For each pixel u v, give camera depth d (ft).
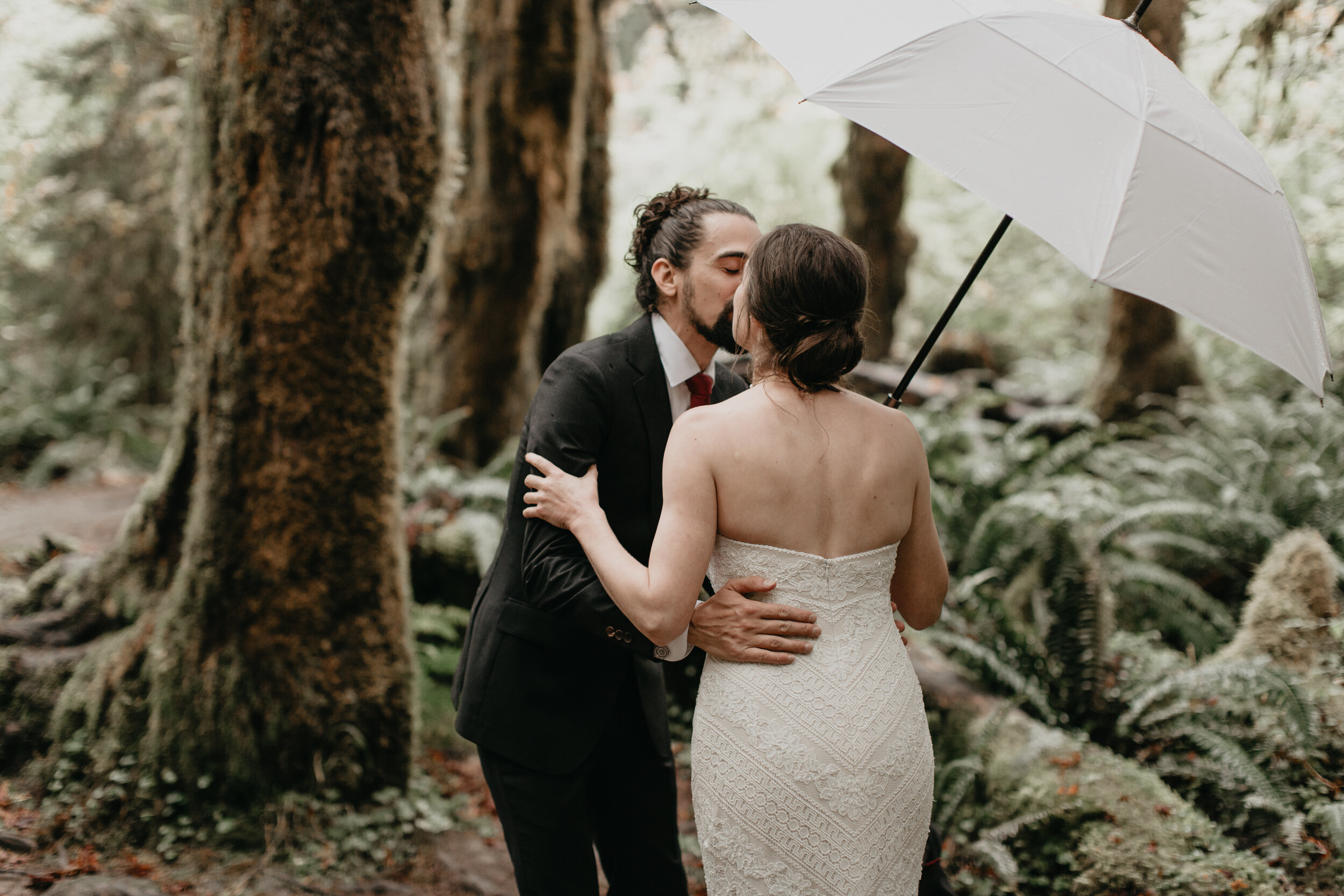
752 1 5.74
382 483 9.56
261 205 8.73
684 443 4.79
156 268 36.29
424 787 9.83
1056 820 8.55
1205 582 14.08
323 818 8.95
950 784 9.28
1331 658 10.00
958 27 5.04
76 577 10.80
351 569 9.40
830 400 4.93
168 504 9.85
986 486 14.47
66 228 35.50
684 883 6.54
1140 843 8.12
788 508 4.72
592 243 23.81
